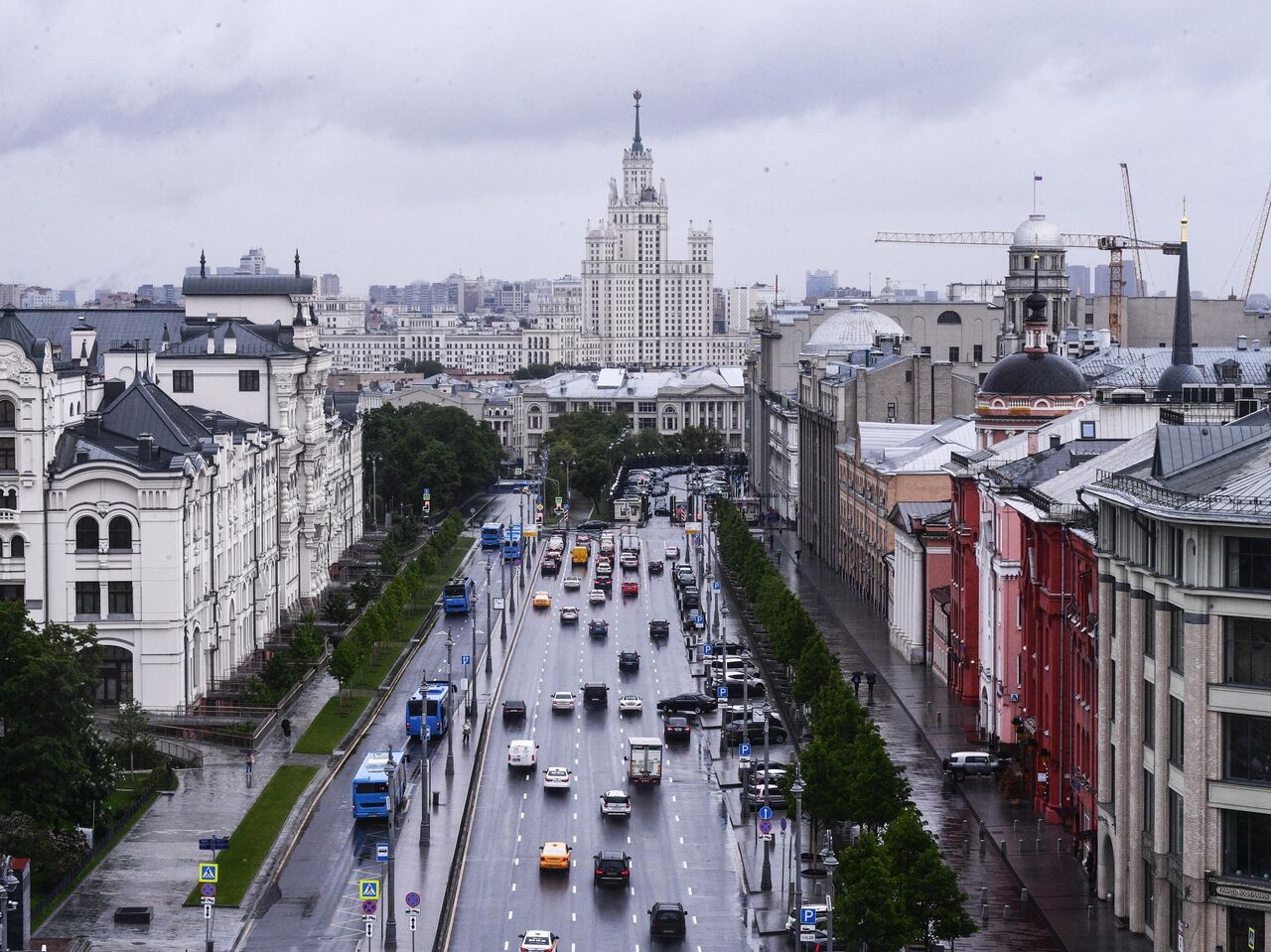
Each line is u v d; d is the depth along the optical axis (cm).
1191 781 11712
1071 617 15525
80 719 15238
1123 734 13050
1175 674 12094
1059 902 13762
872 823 14612
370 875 14862
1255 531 11406
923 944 12375
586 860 15412
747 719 18400
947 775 17438
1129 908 13000
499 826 16488
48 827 14575
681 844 15888
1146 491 12494
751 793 17075
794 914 13338
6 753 14738
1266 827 11581
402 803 17025
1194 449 12925
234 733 19500
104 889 14275
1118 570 13012
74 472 19988
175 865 14988
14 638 15388
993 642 18838
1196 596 11619
